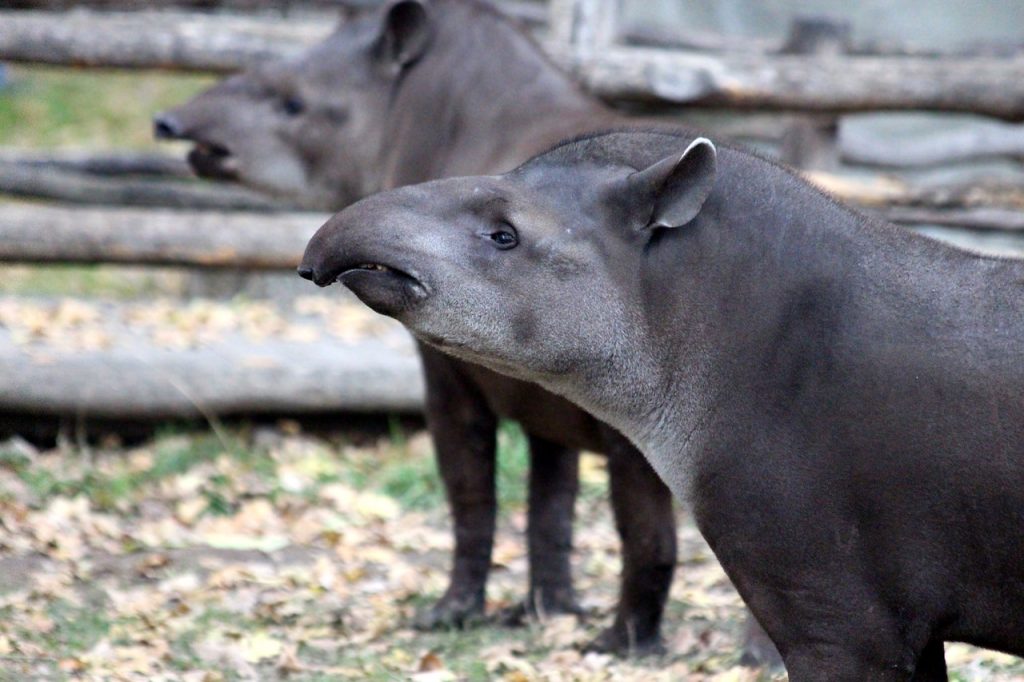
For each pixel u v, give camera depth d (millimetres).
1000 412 6680
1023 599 6758
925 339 6879
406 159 11367
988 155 22953
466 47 11195
